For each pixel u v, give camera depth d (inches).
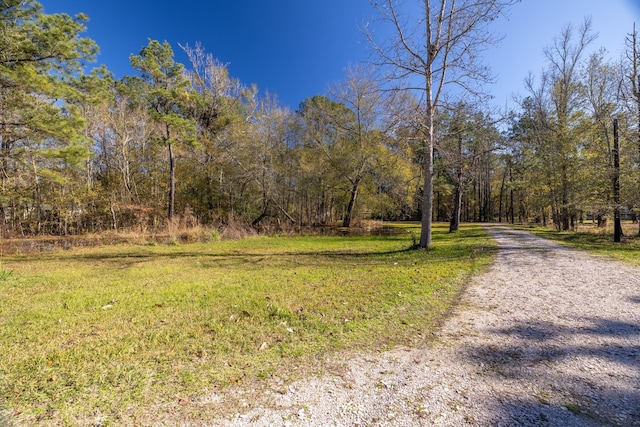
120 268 374.0
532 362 119.3
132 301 213.6
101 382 105.4
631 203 508.7
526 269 302.2
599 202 548.1
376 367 117.0
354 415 88.1
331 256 464.8
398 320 167.6
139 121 973.2
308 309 189.3
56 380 106.5
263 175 964.0
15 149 540.4
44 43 428.1
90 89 503.8
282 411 90.0
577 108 793.6
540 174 847.7
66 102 503.5
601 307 184.5
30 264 410.6
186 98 874.1
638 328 151.5
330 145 1095.6
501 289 231.0
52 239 722.2
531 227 1021.2
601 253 386.9
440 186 868.6
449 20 410.6
